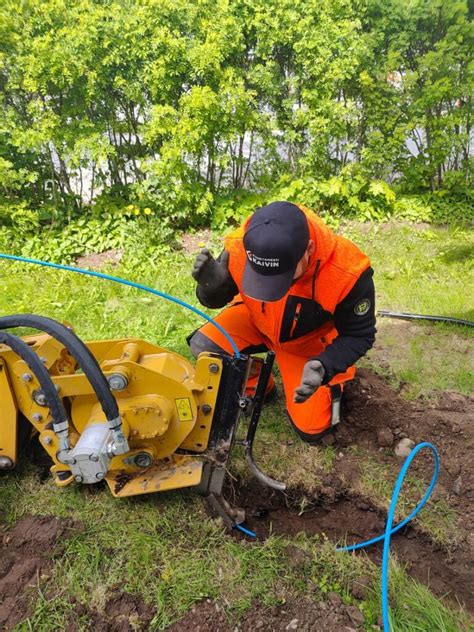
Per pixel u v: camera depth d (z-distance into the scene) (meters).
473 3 6.47
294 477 2.96
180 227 6.08
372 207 6.40
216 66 5.39
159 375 2.38
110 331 4.16
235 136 5.67
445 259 5.53
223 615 2.20
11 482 2.83
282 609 2.24
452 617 2.29
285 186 6.24
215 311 4.52
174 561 2.41
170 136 5.64
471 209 6.54
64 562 2.41
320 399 3.04
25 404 2.55
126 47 5.28
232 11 5.55
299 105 6.12
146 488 2.48
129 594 2.28
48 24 5.23
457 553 2.61
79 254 5.59
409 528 2.75
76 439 2.53
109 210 5.77
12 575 2.35
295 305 2.62
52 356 2.55
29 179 5.50
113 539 2.51
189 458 2.59
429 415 3.37
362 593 2.33
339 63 5.68
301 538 2.68
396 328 4.41
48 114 5.31
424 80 6.35
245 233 2.19
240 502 2.91
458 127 6.55
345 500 2.95
